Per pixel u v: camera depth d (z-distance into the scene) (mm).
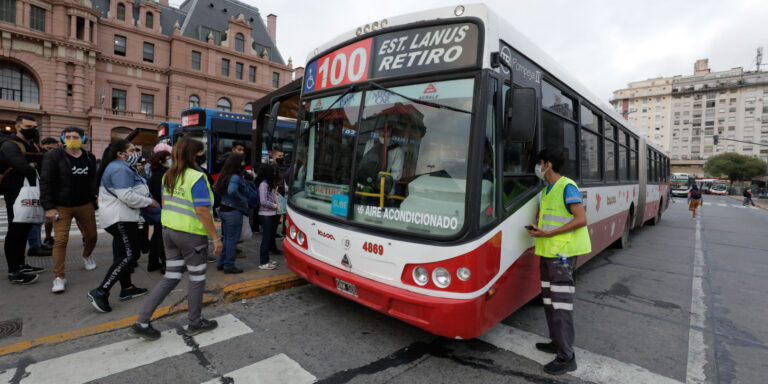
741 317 4648
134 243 4074
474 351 3504
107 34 33875
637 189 9414
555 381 3066
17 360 3033
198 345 3398
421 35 3422
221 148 13250
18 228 4578
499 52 3230
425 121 3283
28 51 29828
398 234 3227
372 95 3637
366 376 3029
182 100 37344
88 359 3090
